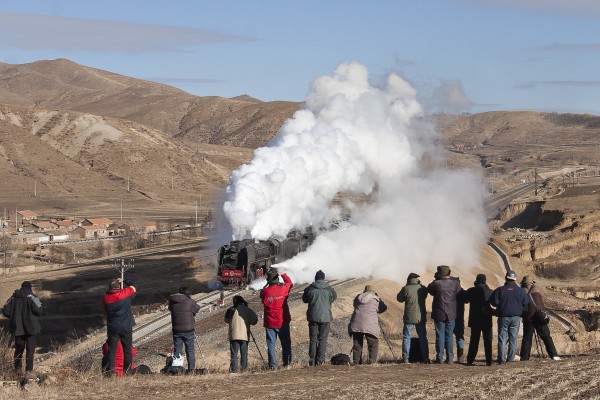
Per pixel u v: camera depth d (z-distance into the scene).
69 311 73.69
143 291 74.44
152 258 105.62
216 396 16.92
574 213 142.12
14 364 19.17
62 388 17.94
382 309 22.66
